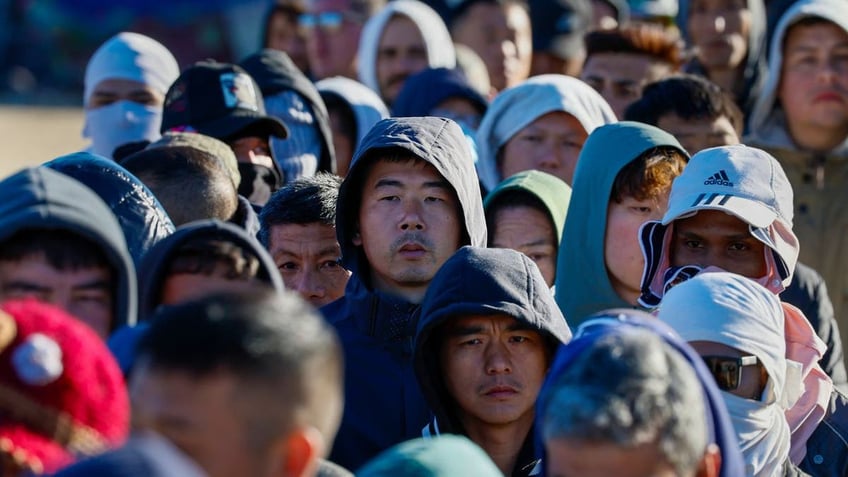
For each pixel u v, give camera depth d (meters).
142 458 7.06
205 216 15.98
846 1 23.19
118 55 22.67
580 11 31.44
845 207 22.53
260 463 8.80
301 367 8.94
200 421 8.73
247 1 73.06
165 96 20.50
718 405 10.76
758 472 12.95
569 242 17.27
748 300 13.06
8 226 11.21
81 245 11.42
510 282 13.52
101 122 22.55
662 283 15.66
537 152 21.14
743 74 26.16
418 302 14.99
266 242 16.36
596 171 17.17
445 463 9.83
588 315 17.08
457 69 24.98
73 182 11.73
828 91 22.64
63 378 9.38
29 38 78.69
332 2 31.69
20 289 11.27
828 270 22.27
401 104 24.80
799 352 14.77
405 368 14.79
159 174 16.05
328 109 24.77
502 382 13.41
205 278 12.25
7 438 9.16
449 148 15.30
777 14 25.88
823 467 14.77
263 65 22.20
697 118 19.97
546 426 9.80
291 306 9.23
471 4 30.19
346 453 14.32
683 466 9.70
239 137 19.77
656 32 24.67
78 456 8.87
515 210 18.25
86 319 11.43
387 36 28.75
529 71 31.27
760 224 15.08
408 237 14.91
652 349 9.98
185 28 74.06
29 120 68.62
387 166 15.16
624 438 9.48
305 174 21.80
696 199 15.40
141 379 8.94
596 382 9.73
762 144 23.23
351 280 15.47
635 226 16.86
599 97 21.64
